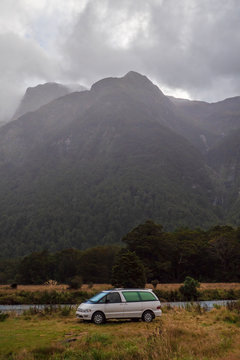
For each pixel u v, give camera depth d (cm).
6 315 2167
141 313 1819
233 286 6544
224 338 1306
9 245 19088
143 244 8494
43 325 1822
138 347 1170
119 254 8594
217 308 2566
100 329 1611
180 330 1402
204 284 7075
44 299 3922
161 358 1055
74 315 2266
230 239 8962
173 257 9088
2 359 1123
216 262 9031
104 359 1093
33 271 9062
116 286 5378
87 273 8731
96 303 1798
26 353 1148
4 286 6094
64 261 9394
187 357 1058
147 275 7606
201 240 9775
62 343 1315
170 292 4497
